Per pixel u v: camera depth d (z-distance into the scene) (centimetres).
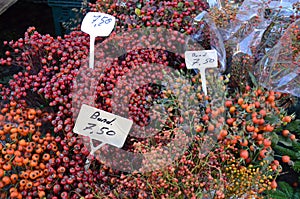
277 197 140
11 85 116
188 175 103
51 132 117
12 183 102
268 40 141
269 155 115
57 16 215
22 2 301
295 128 138
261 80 127
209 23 129
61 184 106
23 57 121
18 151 103
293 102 139
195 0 132
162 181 101
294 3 142
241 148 117
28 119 113
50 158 107
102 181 108
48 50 120
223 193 106
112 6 135
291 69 127
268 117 115
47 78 117
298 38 128
